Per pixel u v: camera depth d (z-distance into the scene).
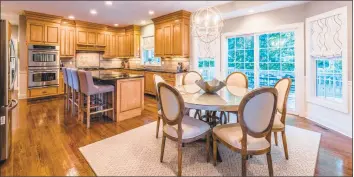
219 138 2.05
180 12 5.14
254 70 4.84
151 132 3.12
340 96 3.34
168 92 2.00
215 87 2.65
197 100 2.30
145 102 5.38
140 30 7.34
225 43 5.26
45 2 2.91
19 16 5.22
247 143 1.83
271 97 1.78
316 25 3.70
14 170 2.02
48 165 2.13
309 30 3.84
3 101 2.15
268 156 1.88
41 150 2.47
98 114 4.14
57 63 5.73
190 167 2.12
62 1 3.10
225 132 2.02
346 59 3.08
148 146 2.61
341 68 3.31
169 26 5.64
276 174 1.99
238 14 4.70
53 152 2.43
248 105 1.75
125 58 7.95
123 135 2.99
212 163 2.20
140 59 7.49
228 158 2.32
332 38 3.35
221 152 2.48
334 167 2.12
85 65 7.07
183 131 2.04
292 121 3.77
